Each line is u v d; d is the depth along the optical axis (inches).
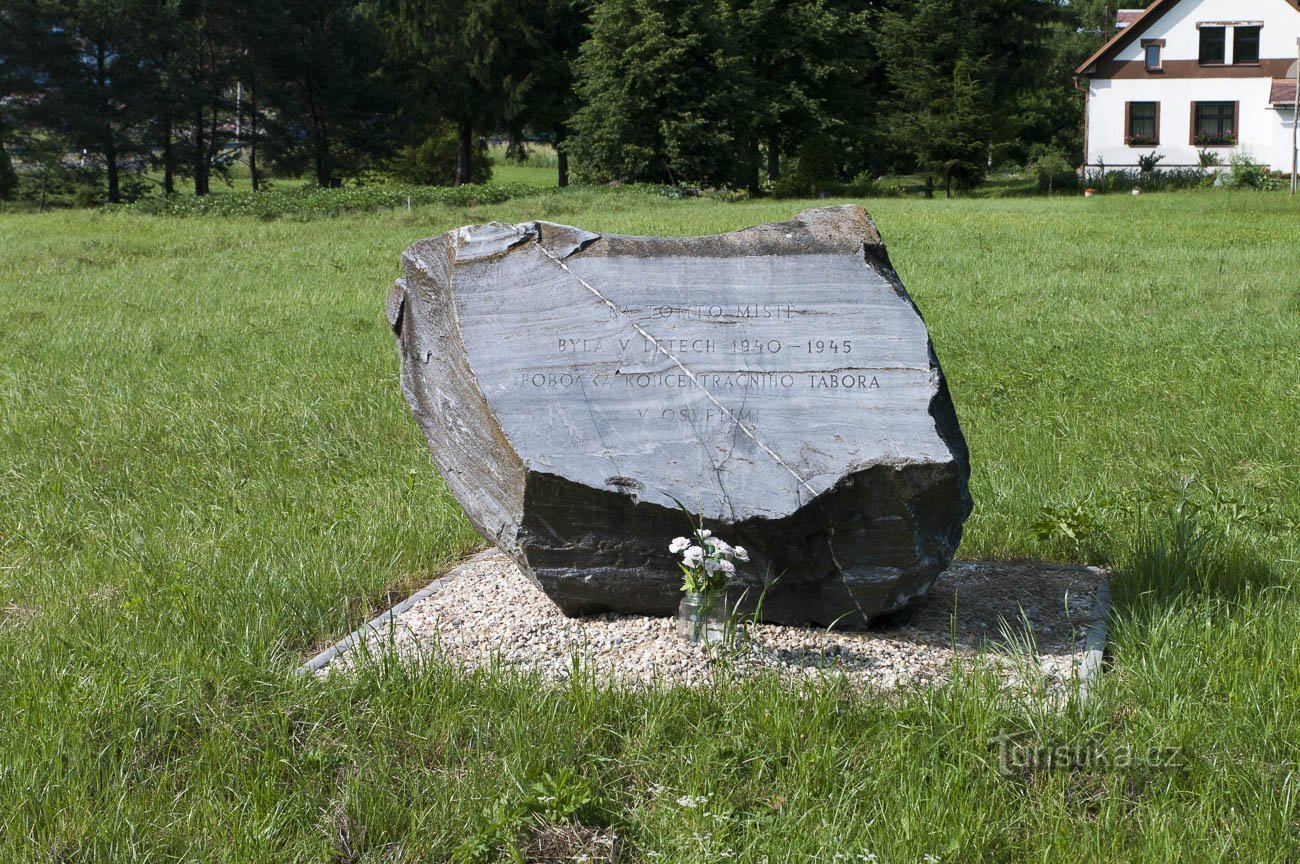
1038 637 199.2
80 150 2064.5
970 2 2031.3
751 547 189.5
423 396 215.0
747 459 187.8
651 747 164.2
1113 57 1772.9
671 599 202.4
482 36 2001.7
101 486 302.8
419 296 218.1
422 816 150.6
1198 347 442.9
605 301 206.1
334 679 182.2
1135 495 269.4
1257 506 260.4
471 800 153.9
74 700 174.4
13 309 604.4
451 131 2391.7
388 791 155.7
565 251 211.2
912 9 1967.3
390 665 182.9
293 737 169.9
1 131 1923.0
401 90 2096.5
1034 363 434.6
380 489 291.1
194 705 176.9
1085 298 587.8
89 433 348.5
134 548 250.4
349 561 236.5
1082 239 877.2
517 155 2288.4
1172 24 1738.4
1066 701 170.1
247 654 191.3
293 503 282.8
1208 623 187.8
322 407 376.5
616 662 190.4
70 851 147.1
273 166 2172.7
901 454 182.7
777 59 1930.4
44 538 267.1
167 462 323.6
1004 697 170.2
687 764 159.9
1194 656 180.7
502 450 199.0
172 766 165.2
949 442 191.5
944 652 193.0
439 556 250.4
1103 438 325.7
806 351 197.5
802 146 1932.8
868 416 189.2
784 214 1128.8
